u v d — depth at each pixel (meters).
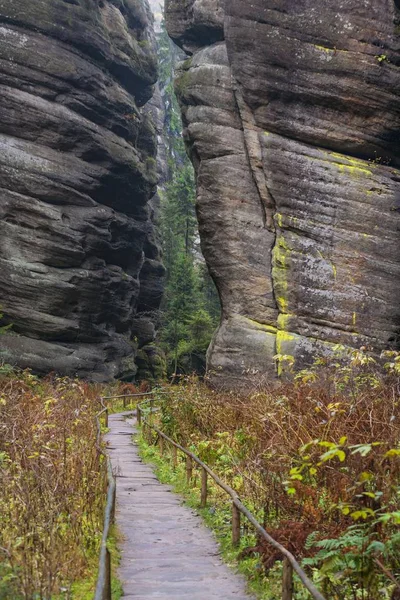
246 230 27.34
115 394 33.62
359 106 26.38
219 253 27.75
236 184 27.67
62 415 13.59
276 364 25.58
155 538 8.84
